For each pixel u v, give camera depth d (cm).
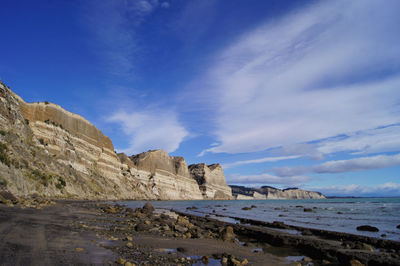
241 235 2225
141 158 14512
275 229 2497
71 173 6781
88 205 4062
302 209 6353
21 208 2184
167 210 5275
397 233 2239
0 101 4544
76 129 8844
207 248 1379
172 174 15888
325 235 2102
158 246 1307
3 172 3191
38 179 4366
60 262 809
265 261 1205
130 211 3600
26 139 5181
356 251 1453
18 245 959
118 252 1063
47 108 7819
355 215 4303
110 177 9756
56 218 1922
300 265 1181
